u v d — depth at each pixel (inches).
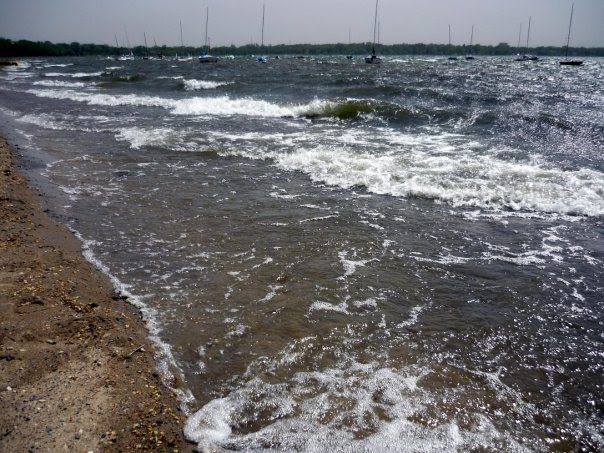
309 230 300.5
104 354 173.0
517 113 662.5
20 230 285.4
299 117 746.8
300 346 184.4
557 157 461.7
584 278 239.9
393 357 178.5
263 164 461.7
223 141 556.1
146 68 2433.6
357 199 360.5
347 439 140.3
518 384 164.9
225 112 797.2
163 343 185.3
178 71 2050.9
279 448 136.9
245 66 2527.1
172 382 163.8
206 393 159.3
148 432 139.2
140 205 346.6
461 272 246.8
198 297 219.8
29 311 195.6
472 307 214.1
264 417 148.9
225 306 212.1
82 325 189.9
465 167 421.4
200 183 401.7
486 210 336.2
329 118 727.7
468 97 861.8
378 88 967.0
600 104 814.5
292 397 157.6
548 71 2044.8
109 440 134.3
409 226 308.3
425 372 170.4
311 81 1262.3
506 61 3641.7
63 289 217.0
